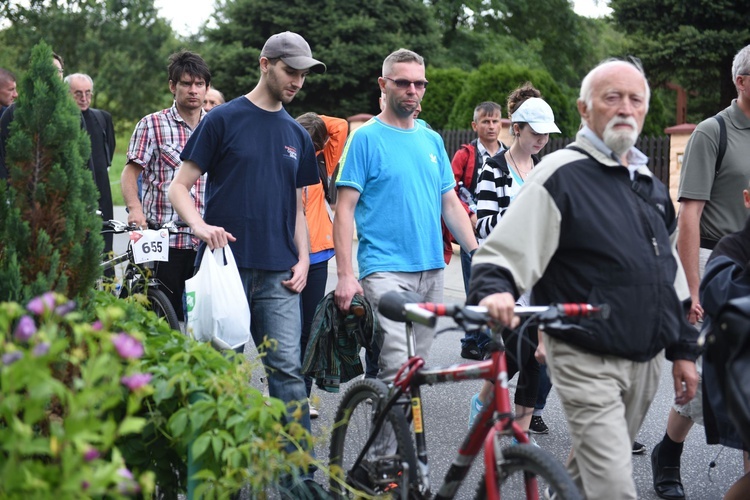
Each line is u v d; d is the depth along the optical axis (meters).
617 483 3.22
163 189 6.60
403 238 4.64
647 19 23.92
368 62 28.20
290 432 3.46
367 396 3.96
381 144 4.66
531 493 3.08
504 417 3.14
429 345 4.70
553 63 46.78
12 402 2.32
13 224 3.24
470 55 42.09
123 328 3.74
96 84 49.91
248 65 28.08
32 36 50.28
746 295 3.77
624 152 3.38
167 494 3.58
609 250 3.28
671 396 6.84
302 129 4.71
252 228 4.47
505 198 6.09
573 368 3.32
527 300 5.22
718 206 4.89
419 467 3.62
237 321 4.26
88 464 2.37
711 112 31.80
